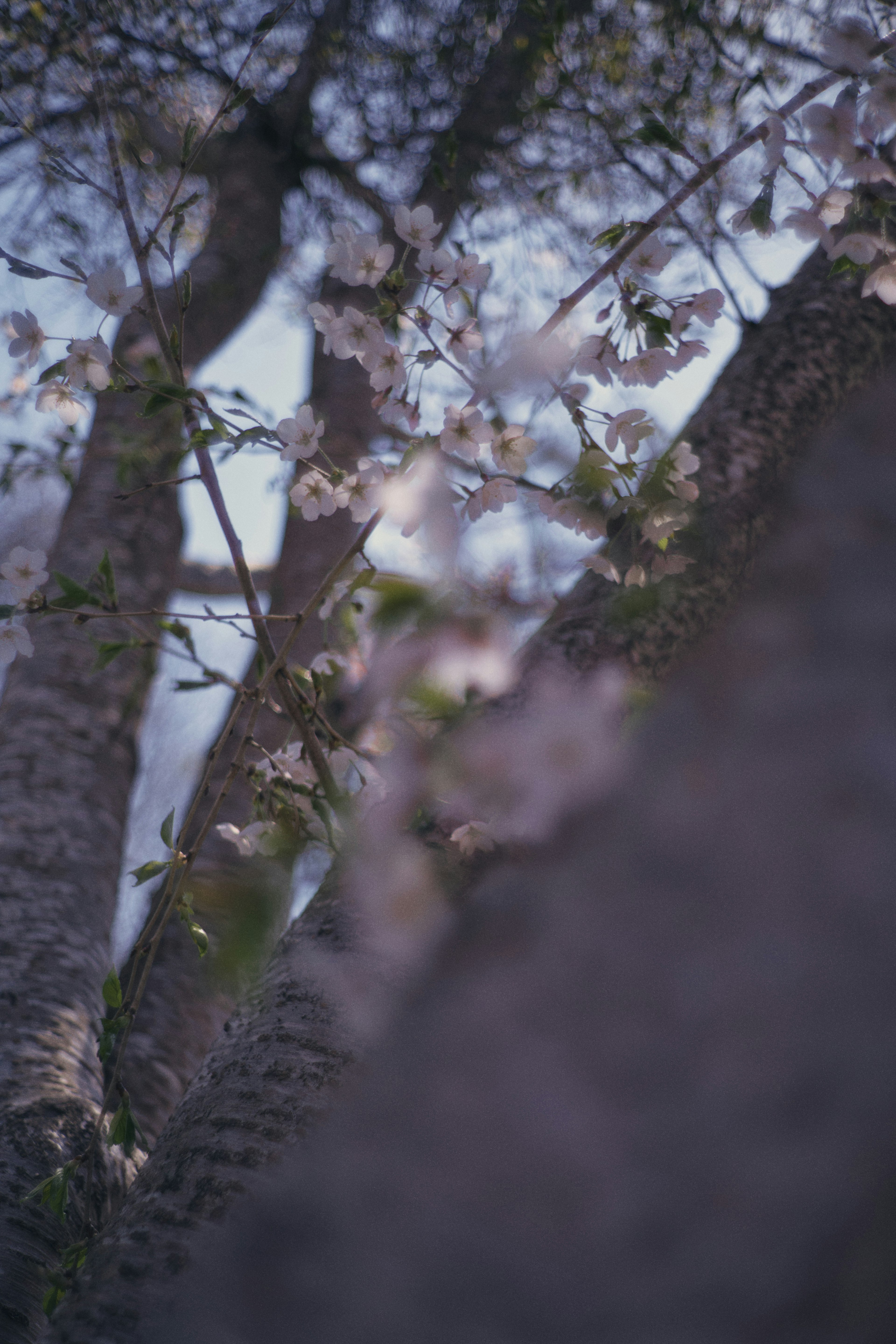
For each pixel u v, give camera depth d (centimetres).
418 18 307
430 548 124
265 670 172
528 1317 45
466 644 120
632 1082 49
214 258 295
